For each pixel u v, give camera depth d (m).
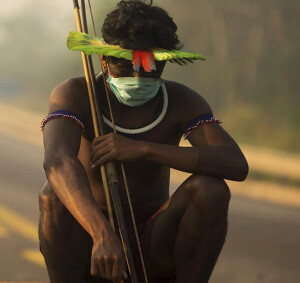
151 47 4.61
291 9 35.41
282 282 10.83
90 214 4.32
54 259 4.84
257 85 35.38
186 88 5.29
